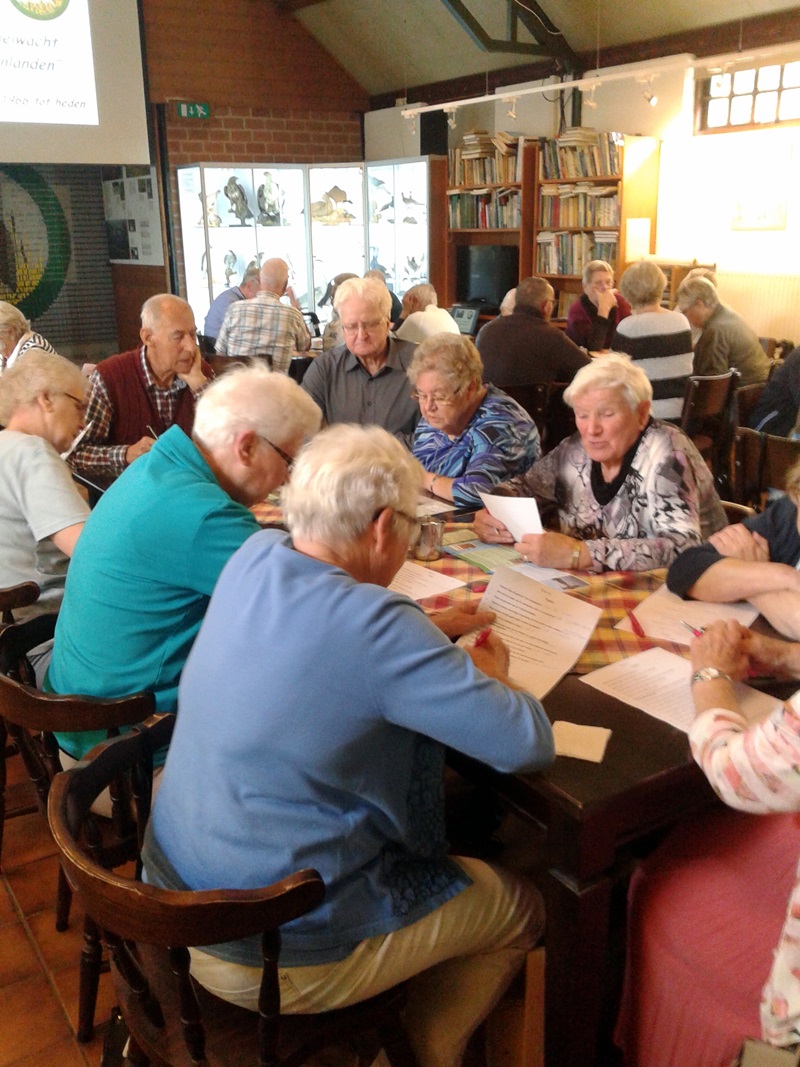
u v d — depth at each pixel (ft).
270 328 16.17
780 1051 3.44
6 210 25.46
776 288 19.04
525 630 5.12
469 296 24.06
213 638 3.71
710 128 19.43
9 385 6.80
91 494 10.11
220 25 23.70
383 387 9.97
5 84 20.47
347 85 26.27
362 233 25.32
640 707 4.39
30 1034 5.36
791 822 4.41
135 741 4.17
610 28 19.95
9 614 5.89
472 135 22.62
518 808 4.40
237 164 23.11
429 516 6.93
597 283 17.67
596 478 6.92
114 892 3.12
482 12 20.80
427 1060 4.21
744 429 8.11
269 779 3.47
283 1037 3.65
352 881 3.67
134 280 26.30
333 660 3.44
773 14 17.53
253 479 5.23
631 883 4.43
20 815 6.70
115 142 22.20
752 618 5.33
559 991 4.20
